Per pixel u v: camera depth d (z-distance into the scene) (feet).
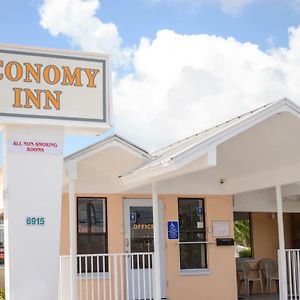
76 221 42.98
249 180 44.47
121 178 41.52
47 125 31.19
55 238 30.99
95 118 32.07
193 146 32.86
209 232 46.44
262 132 37.22
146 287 43.73
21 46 31.27
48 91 31.48
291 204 52.44
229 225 47.06
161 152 45.80
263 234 56.75
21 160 30.94
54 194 31.24
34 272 30.45
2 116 30.45
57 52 31.89
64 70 31.91
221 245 46.52
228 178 46.68
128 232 44.32
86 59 32.37
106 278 42.65
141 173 37.70
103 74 32.55
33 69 31.40
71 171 37.99
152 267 41.68
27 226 30.63
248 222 56.80
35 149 31.22
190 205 46.65
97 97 32.24
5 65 30.99
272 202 51.13
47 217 30.99
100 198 43.88
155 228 39.04
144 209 45.03
